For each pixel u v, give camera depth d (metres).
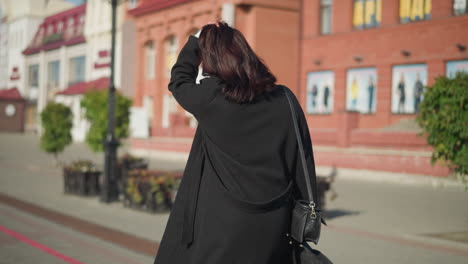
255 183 1.97
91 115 14.73
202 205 1.98
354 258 6.16
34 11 58.88
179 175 9.69
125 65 37.81
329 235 7.68
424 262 6.02
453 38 19.77
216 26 2.10
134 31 36.94
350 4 23.53
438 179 15.34
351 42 23.34
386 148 17.44
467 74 7.71
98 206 10.07
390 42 21.84
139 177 9.82
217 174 2.00
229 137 1.98
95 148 14.82
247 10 26.05
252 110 1.99
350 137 18.70
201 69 2.09
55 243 6.66
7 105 57.03
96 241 6.82
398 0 21.70
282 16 25.92
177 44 31.17
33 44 57.09
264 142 2.01
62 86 50.28
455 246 6.99
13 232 7.32
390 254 6.43
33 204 10.08
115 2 10.57
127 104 14.89
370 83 22.69
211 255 1.93
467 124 7.61
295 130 2.07
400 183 16.30
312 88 25.12
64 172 11.77
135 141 29.38
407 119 20.39
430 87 8.02
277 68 25.83
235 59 2.00
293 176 2.11
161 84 33.09
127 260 5.82
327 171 18.86
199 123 2.03
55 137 18.75
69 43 48.72
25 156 25.14
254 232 1.93
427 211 10.38
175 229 2.03
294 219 2.04
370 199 12.25
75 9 50.00
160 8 32.16
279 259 2.01
